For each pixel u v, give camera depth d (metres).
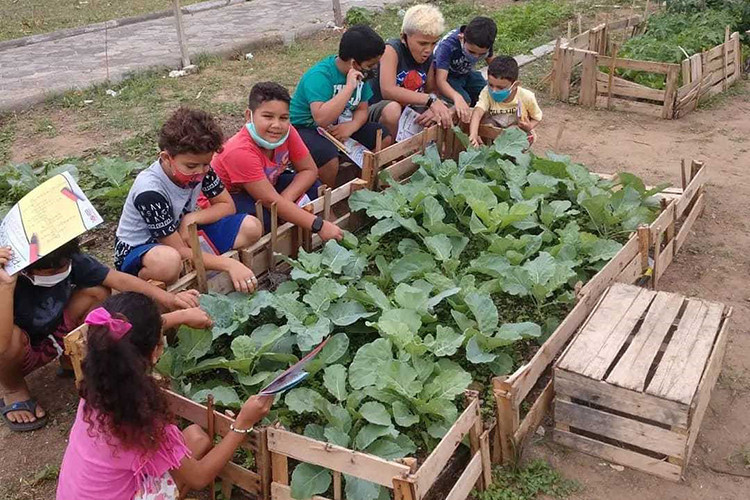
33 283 3.48
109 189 5.46
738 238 5.34
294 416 3.52
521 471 3.31
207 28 11.24
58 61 9.62
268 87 4.44
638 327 3.82
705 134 7.34
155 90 8.41
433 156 5.48
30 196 3.41
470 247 4.99
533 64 9.41
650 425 3.24
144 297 2.73
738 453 3.49
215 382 3.59
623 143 7.11
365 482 2.92
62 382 3.94
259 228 4.29
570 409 3.40
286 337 3.77
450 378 3.41
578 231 4.87
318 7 12.57
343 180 5.77
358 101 5.48
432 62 6.27
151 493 2.67
